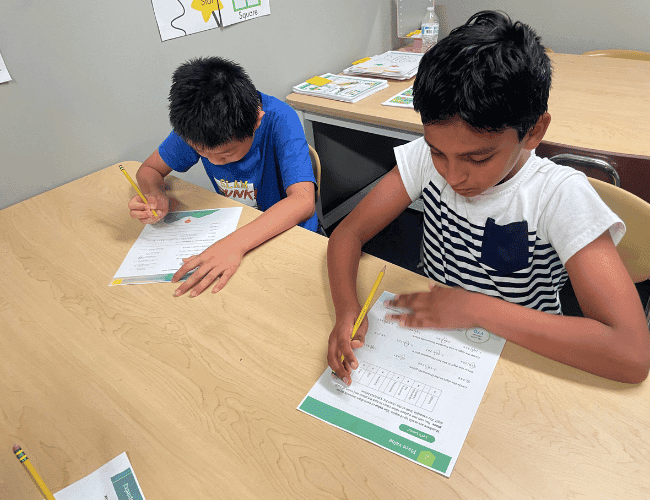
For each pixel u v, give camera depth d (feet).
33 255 3.36
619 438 1.83
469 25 2.18
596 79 5.83
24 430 2.14
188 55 5.11
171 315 2.70
